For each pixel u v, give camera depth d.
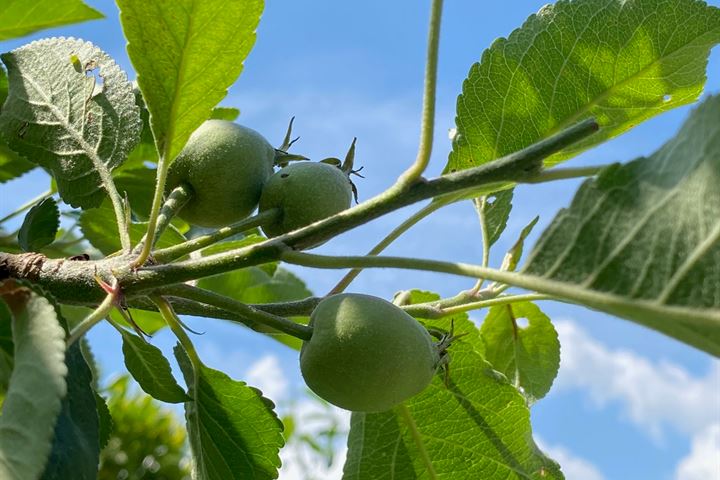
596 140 0.26
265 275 0.36
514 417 0.26
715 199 0.16
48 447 0.15
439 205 0.25
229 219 0.24
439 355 0.23
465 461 0.26
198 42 0.20
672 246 0.16
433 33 0.18
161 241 0.28
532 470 0.26
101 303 0.20
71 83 0.25
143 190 0.30
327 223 0.19
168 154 0.20
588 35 0.25
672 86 0.25
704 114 0.17
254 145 0.24
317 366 0.20
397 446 0.26
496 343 0.30
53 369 0.16
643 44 0.25
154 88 0.20
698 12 0.25
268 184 0.24
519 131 0.26
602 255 0.17
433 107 0.18
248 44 0.20
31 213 0.25
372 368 0.20
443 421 0.26
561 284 0.17
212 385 0.23
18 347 0.16
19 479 0.15
